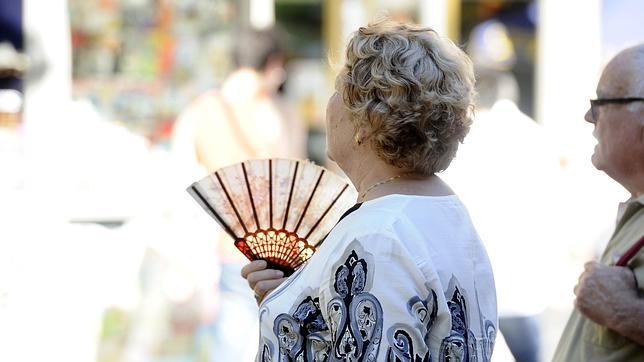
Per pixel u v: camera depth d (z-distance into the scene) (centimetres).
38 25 1675
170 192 1500
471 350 630
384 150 638
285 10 1916
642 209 707
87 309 1419
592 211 1628
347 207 698
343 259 618
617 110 698
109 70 1767
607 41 1933
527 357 1303
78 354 1392
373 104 630
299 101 1934
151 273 1482
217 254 1472
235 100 1482
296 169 698
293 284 647
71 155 1644
